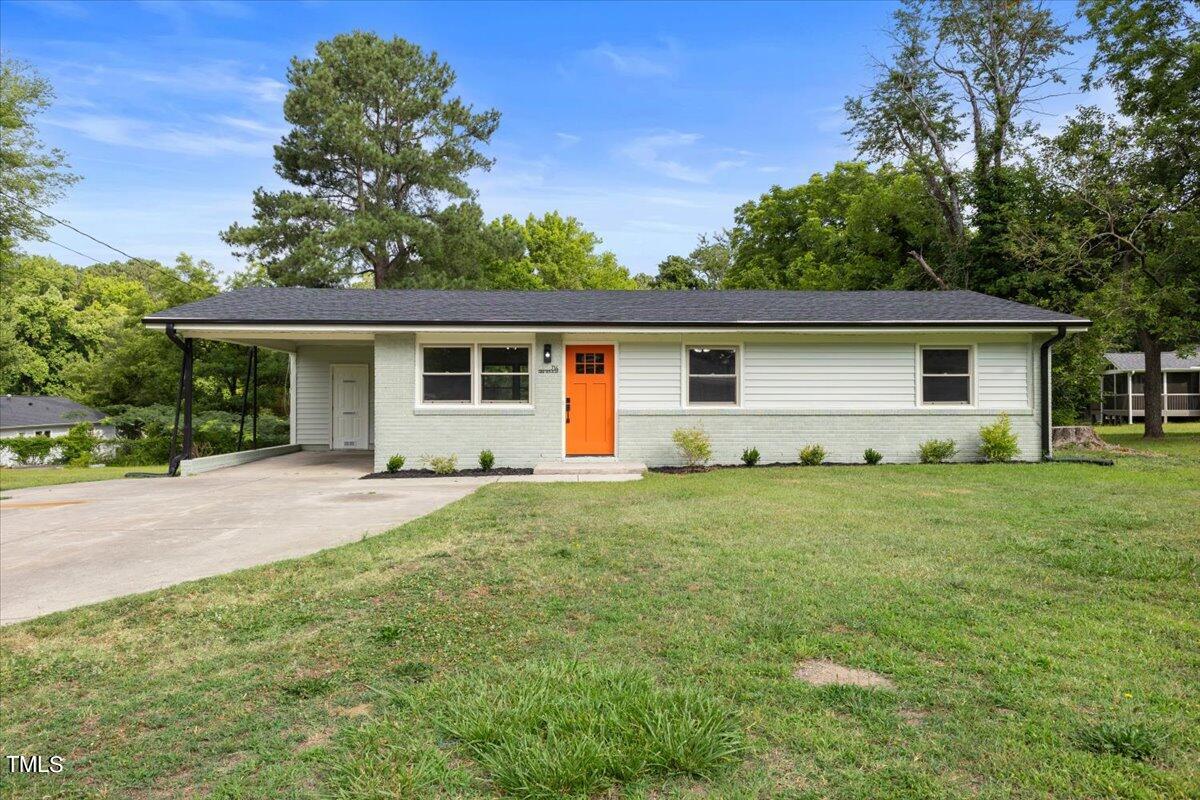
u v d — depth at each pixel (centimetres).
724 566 526
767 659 348
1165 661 337
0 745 286
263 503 930
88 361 3741
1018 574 497
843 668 338
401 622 419
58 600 496
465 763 258
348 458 1599
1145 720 274
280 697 325
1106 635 374
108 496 1032
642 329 1255
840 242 2959
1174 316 1823
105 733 295
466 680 329
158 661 376
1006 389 1341
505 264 3803
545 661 347
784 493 907
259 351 2398
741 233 3800
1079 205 1967
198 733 291
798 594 450
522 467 1280
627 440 1322
